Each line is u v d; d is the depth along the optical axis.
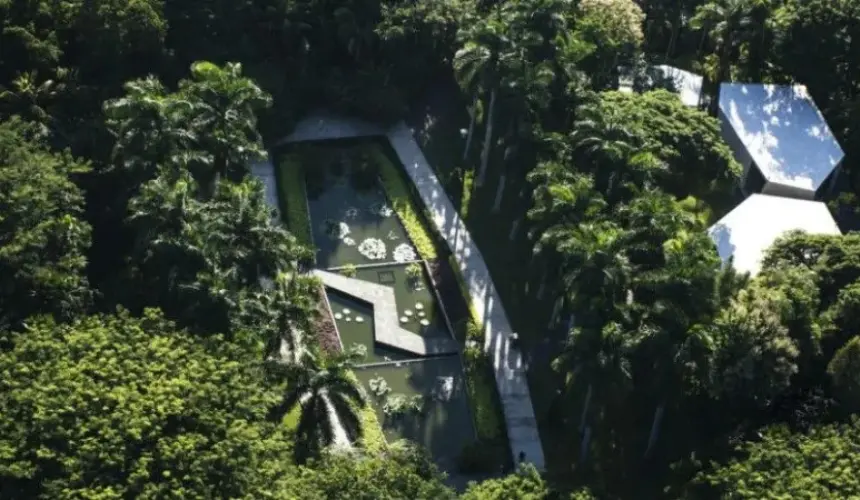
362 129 92.44
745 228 77.50
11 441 49.31
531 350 74.06
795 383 64.69
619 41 90.25
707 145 81.81
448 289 78.12
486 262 80.50
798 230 73.31
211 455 50.31
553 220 69.94
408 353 74.06
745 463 56.75
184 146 71.62
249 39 91.50
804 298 64.31
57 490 47.41
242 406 53.88
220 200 69.81
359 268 80.19
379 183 87.81
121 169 74.69
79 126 76.94
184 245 62.38
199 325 60.88
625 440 67.56
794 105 90.31
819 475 54.03
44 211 62.97
